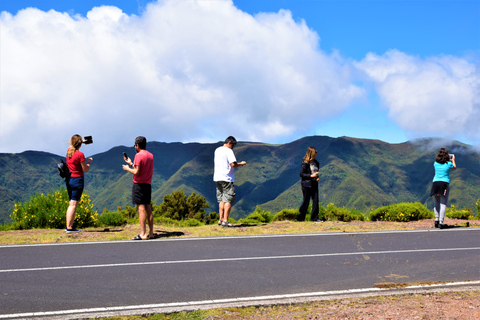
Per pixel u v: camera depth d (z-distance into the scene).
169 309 4.70
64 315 4.47
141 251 8.00
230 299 5.16
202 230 10.60
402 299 5.22
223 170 11.16
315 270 6.73
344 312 4.66
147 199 9.32
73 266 6.74
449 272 6.71
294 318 4.47
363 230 10.98
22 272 6.33
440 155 11.57
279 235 9.98
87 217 13.03
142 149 9.36
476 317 4.45
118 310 4.68
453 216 16.48
